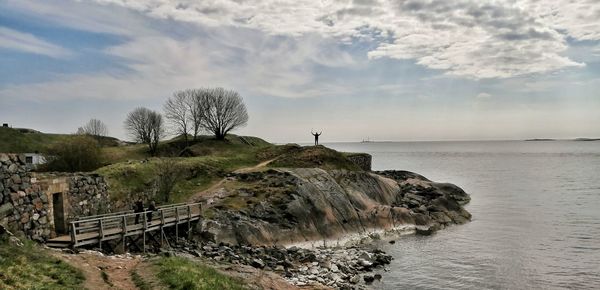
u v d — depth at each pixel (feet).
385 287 94.17
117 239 81.71
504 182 339.57
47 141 264.93
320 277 91.71
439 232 153.28
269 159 207.41
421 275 103.45
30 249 54.13
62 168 153.48
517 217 185.57
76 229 72.13
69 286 45.85
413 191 207.21
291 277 88.43
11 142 240.53
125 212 98.78
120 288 50.47
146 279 54.34
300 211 131.13
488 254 123.34
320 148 211.00
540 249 129.59
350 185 169.48
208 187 156.97
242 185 149.18
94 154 161.27
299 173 157.07
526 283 99.81
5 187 62.95
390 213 155.02
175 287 51.90
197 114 277.03
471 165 568.00
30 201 68.59
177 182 157.17
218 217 115.34
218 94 279.08
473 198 248.52
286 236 121.39
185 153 248.52
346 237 134.41
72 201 88.07
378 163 626.23
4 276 42.80
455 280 100.58
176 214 99.30
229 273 72.54
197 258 83.87
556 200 236.43
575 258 120.06
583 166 518.37
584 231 155.12
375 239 139.85
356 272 101.81
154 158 174.09
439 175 411.13
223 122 278.46
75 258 59.67
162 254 69.36
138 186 135.33
